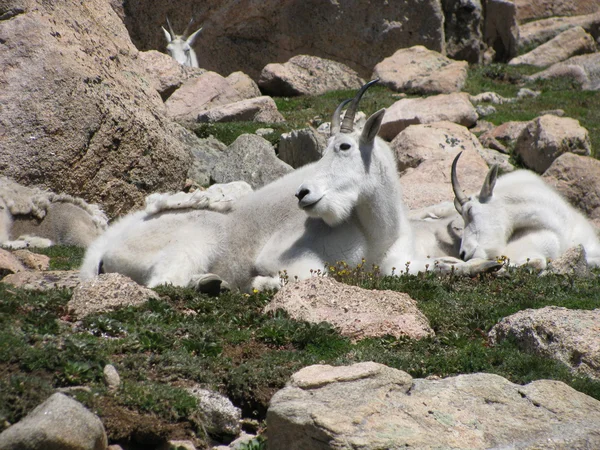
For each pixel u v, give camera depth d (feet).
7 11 124.16
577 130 161.17
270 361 58.70
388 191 80.33
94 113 121.70
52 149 118.32
